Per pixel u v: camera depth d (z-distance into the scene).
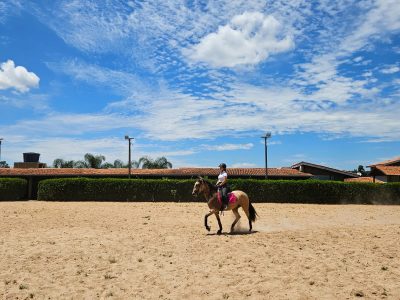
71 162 56.41
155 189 35.09
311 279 8.48
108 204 30.44
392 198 34.97
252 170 43.06
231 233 14.43
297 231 14.69
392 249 11.41
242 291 7.86
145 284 8.44
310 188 34.62
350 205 32.78
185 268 9.51
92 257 10.59
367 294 7.62
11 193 35.69
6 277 8.93
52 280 8.73
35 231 14.71
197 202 33.81
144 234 14.06
